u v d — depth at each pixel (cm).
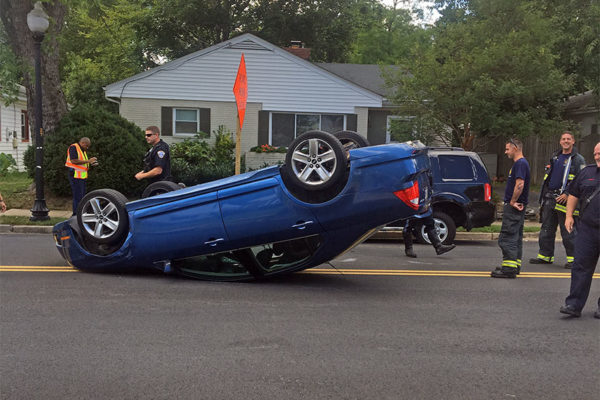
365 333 508
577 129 1794
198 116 2039
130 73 3164
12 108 2483
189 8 3073
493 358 451
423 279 751
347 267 831
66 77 3272
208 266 728
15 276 713
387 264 864
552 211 884
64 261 822
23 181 1897
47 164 1475
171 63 2008
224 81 2031
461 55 1545
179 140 2039
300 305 601
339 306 600
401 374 414
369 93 2064
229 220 667
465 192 1059
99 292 639
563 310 577
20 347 455
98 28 3072
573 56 1966
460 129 1709
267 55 2030
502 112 1520
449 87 1541
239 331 507
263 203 659
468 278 763
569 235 846
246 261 696
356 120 2073
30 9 1460
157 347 461
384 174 632
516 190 751
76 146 1259
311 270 802
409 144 661
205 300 613
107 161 1497
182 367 419
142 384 387
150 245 697
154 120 2028
